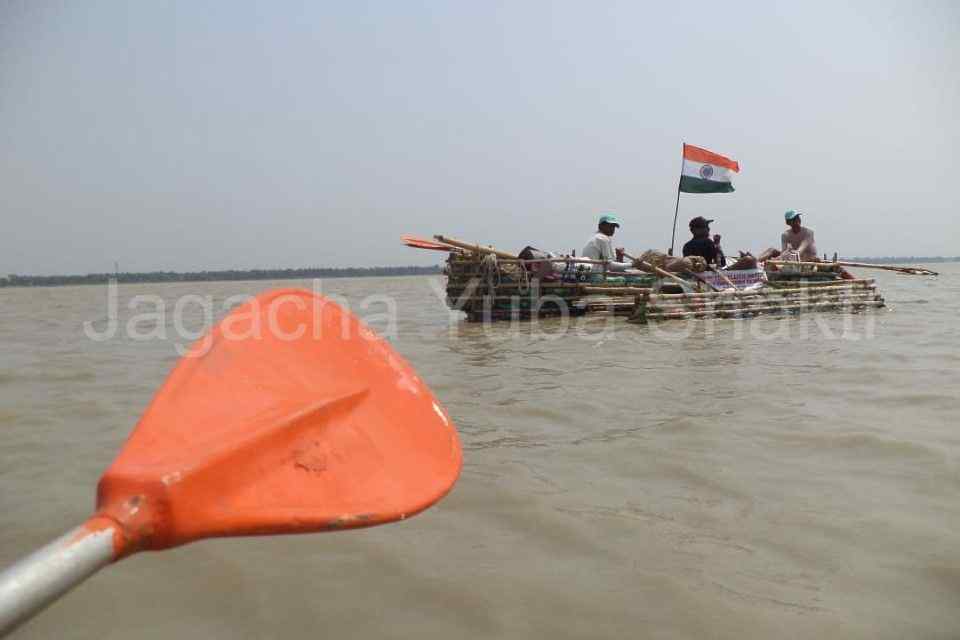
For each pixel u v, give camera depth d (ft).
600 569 8.38
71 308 66.39
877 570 8.17
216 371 5.84
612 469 11.82
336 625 7.32
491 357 24.50
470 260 38.29
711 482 11.08
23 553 9.12
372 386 6.77
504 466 12.07
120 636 7.19
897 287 83.25
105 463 12.94
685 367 21.20
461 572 8.37
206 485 4.33
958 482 10.72
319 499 5.05
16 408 17.56
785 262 40.83
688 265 36.50
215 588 8.11
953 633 6.92
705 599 7.65
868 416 14.66
